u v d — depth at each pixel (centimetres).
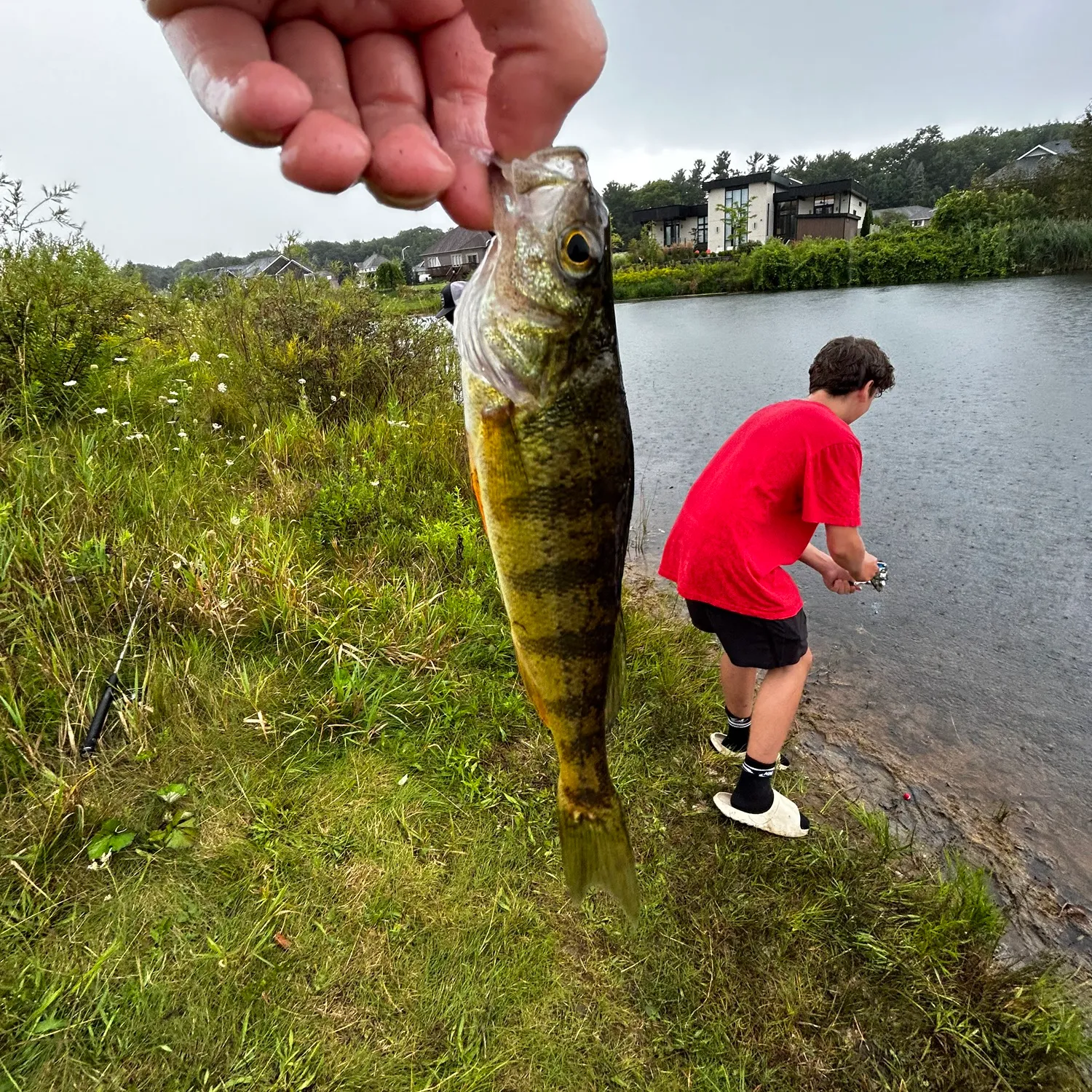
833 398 317
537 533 150
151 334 895
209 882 241
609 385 147
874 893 272
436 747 313
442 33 106
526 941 242
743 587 284
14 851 233
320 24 94
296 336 675
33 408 470
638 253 5309
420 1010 217
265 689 316
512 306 135
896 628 473
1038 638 456
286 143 83
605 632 164
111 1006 203
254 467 531
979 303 2456
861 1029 228
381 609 372
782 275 4112
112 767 271
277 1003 212
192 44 84
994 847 304
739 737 346
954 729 376
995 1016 230
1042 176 4119
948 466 783
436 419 634
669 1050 220
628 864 187
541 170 130
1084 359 1315
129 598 337
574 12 93
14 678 282
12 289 505
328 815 274
